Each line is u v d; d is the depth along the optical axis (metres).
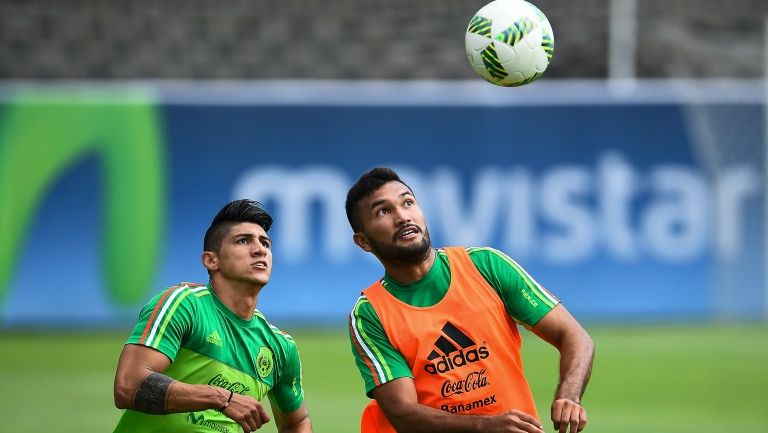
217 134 54.97
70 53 73.31
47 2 73.50
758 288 55.69
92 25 73.56
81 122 54.44
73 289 54.28
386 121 55.38
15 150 54.00
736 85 55.72
